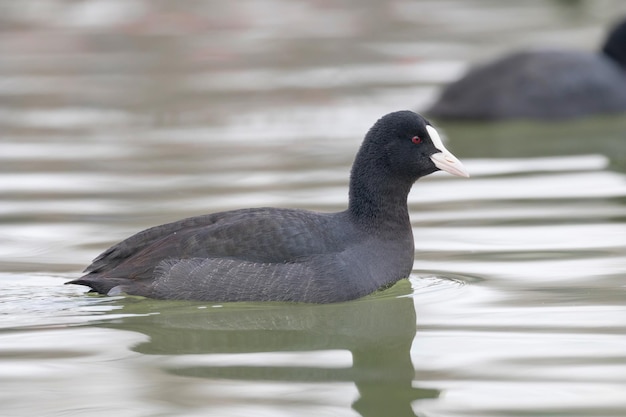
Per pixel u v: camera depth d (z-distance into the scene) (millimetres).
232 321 12984
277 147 22766
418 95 27672
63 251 15883
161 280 13406
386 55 33438
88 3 40969
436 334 12359
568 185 19375
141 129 24766
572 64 26031
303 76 30594
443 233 16656
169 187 19562
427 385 10758
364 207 14148
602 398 10250
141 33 37250
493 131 24672
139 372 11219
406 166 14156
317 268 13469
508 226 16906
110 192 19328
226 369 11359
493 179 20062
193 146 22969
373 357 11680
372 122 24906
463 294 13844
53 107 27234
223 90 28859
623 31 26953
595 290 13758
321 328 12789
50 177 20500
